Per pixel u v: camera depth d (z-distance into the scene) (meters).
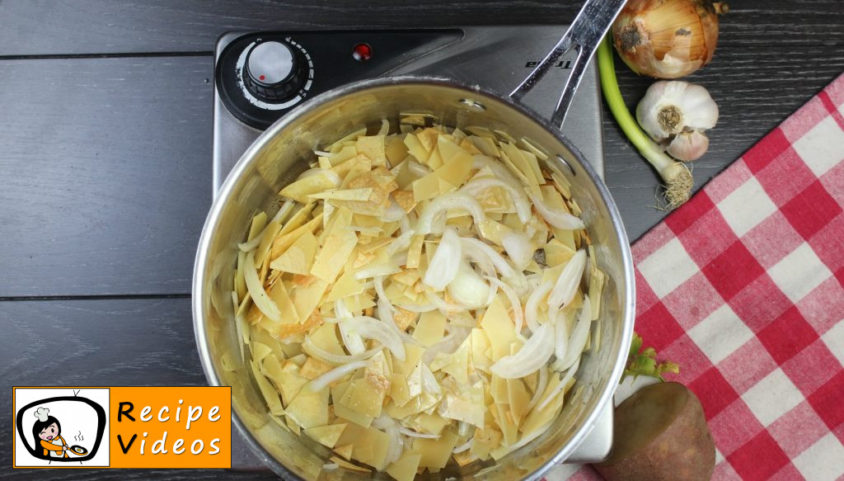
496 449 0.73
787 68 0.93
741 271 0.93
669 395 0.85
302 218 0.76
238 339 0.74
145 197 0.92
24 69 0.92
